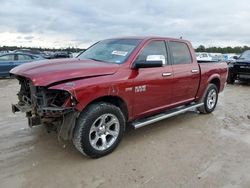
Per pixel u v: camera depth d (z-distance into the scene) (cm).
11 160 381
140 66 417
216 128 540
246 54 1282
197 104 604
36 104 367
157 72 464
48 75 354
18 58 1393
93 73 379
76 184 324
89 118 367
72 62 410
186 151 421
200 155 407
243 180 337
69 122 358
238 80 1275
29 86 393
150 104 463
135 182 329
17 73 392
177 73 511
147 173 350
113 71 400
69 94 349
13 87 1038
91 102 382
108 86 383
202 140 471
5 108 670
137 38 479
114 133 407
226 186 322
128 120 438
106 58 450
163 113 518
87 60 436
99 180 333
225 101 817
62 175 343
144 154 408
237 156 406
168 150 424
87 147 371
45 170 355
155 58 459
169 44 511
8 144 436
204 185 323
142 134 495
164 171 356
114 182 328
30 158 389
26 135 477
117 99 414
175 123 568
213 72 632
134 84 421
